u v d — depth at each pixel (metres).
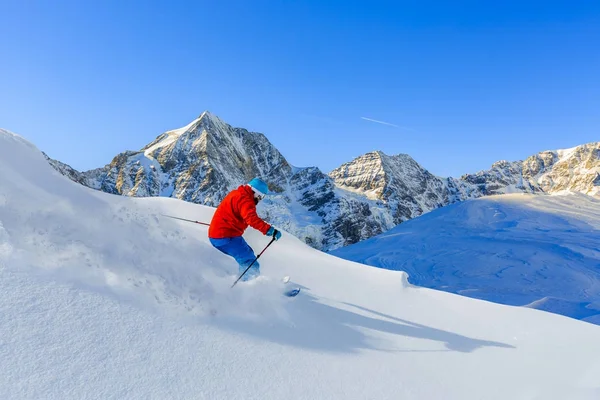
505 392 3.17
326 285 5.41
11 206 3.31
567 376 3.57
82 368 2.14
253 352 2.87
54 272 2.83
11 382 1.89
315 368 2.91
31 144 4.56
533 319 5.16
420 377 3.19
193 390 2.27
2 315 2.27
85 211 3.91
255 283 4.23
